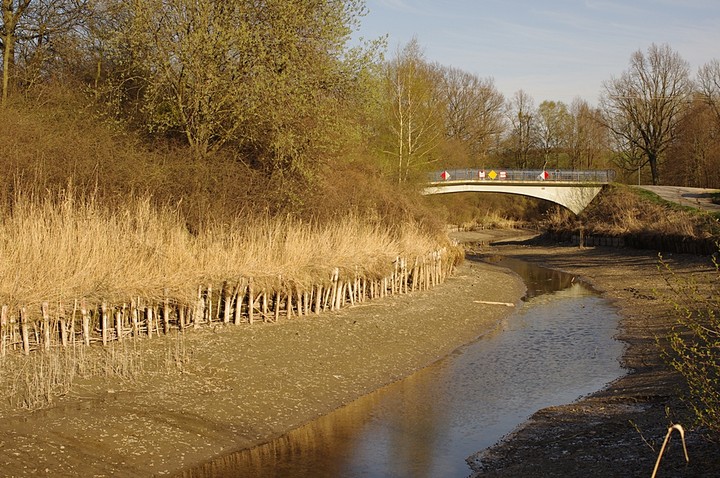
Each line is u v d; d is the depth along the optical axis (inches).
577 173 2447.1
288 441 422.9
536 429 447.2
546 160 3565.5
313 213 1005.2
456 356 668.1
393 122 1854.1
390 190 1395.2
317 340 649.6
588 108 3491.6
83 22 1085.8
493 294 1077.8
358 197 1208.2
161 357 538.0
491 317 879.7
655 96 3009.4
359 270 863.7
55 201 746.2
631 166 3284.9
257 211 936.3
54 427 384.2
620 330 792.9
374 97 1021.8
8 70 1002.1
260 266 712.4
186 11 962.1
